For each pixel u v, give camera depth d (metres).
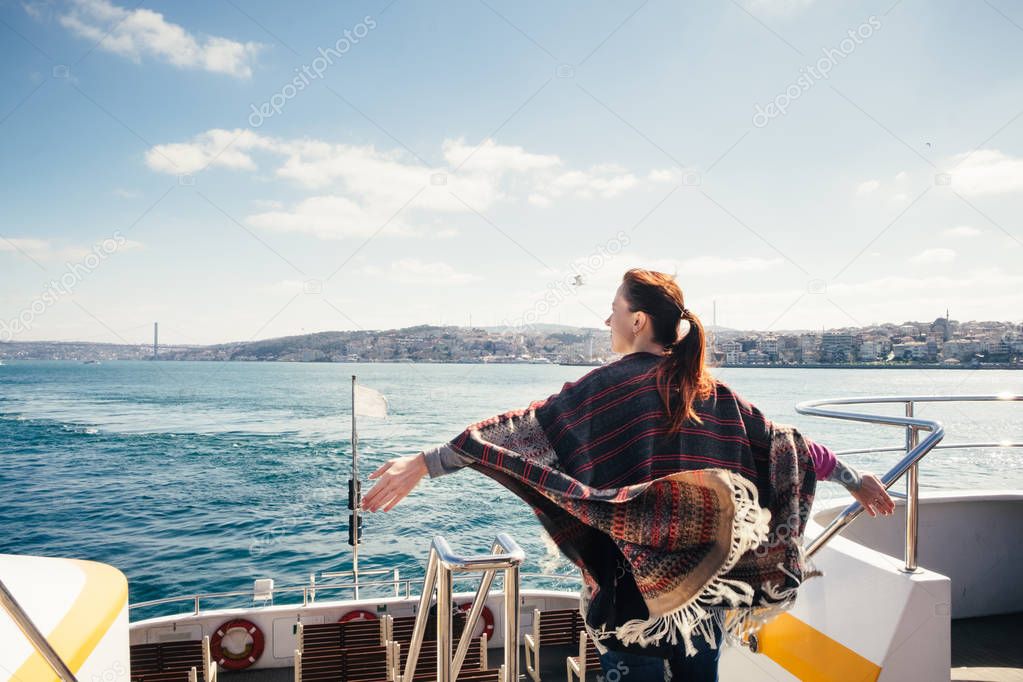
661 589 1.37
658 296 1.64
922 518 3.54
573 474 1.46
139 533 22.33
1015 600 3.67
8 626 1.93
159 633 4.80
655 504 1.37
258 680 4.70
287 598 15.90
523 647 5.03
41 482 30.92
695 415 1.54
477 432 1.43
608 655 1.63
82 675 2.11
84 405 69.94
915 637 2.26
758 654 2.82
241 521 23.44
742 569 1.57
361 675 4.64
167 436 45.16
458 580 12.14
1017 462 26.11
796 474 1.64
